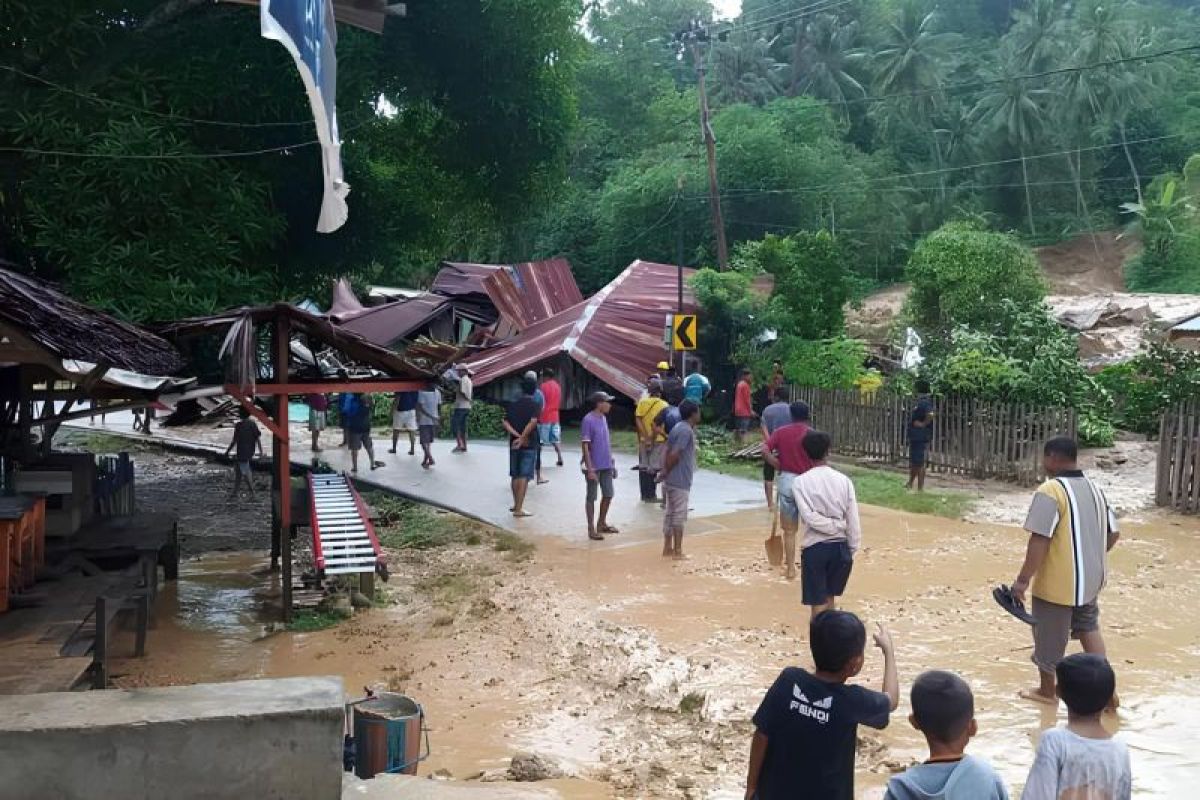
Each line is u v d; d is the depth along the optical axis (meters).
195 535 15.07
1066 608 6.91
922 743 6.54
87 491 11.23
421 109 20.56
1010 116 61.97
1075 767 3.68
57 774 3.95
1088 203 65.50
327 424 26.59
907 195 61.06
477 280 32.66
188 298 13.12
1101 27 61.72
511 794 5.07
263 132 16.70
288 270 19.91
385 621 10.07
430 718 7.40
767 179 46.31
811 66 62.78
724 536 13.26
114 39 14.62
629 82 57.09
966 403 17.59
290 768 4.14
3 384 10.30
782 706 3.90
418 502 16.08
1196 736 6.52
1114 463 18.17
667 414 14.77
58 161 12.96
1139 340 29.81
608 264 46.06
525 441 14.36
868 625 9.21
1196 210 55.75
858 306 31.34
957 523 13.92
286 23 6.52
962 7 79.81
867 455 19.66
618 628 9.29
